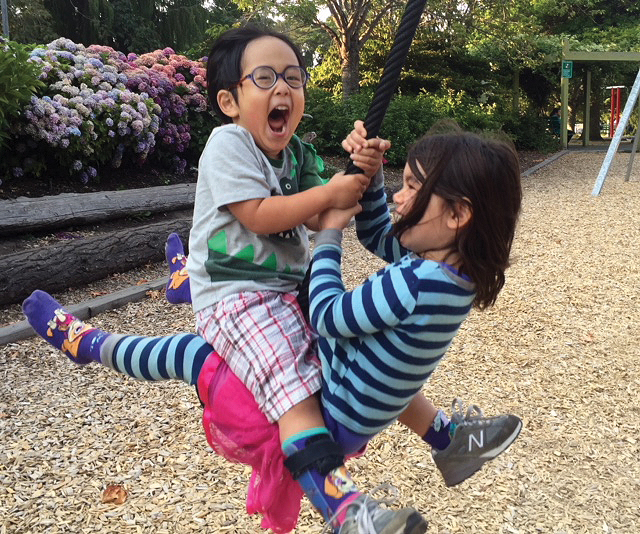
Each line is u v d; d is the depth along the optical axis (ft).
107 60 26.68
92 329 6.36
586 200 34.86
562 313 17.61
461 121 49.55
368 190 6.28
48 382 13.43
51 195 22.24
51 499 9.84
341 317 5.00
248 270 5.65
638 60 63.93
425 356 5.10
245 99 5.65
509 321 16.99
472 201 4.94
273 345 5.40
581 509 9.86
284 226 5.41
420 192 5.07
